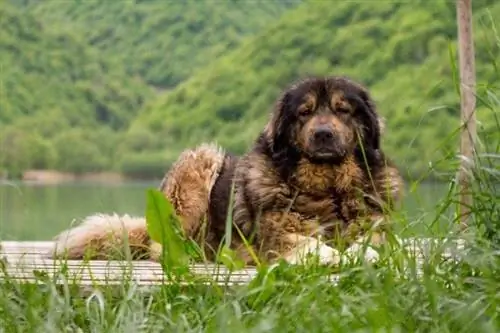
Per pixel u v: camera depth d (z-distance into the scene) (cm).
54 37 5100
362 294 718
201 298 786
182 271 861
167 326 725
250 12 5403
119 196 1884
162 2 5388
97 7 5578
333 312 705
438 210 835
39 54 4912
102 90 4825
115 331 708
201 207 1235
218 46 5166
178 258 911
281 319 698
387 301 711
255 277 802
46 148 3938
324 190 1132
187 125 3941
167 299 808
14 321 729
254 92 3584
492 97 851
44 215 1664
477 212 816
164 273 907
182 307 785
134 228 1217
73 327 738
